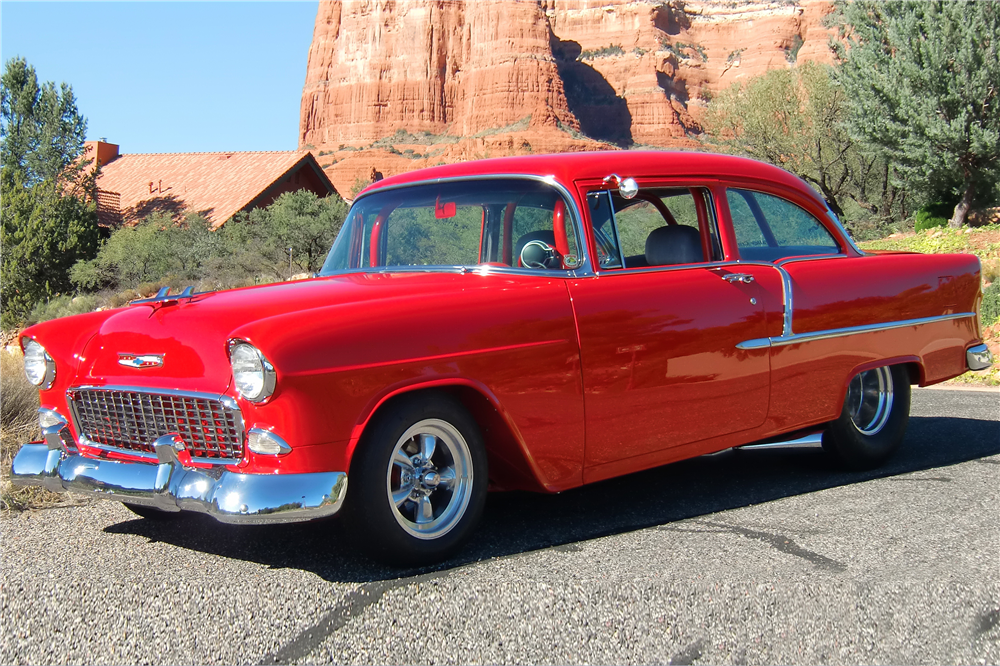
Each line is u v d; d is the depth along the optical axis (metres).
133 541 3.87
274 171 44.69
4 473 4.99
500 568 3.36
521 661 2.63
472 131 153.88
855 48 27.08
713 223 4.48
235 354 3.13
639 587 3.13
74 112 44.34
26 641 2.83
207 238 34.12
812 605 2.99
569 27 180.62
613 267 4.05
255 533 3.94
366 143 160.38
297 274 28.48
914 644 2.75
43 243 34.22
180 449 3.34
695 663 2.62
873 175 33.78
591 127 171.12
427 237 4.32
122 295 29.22
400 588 3.16
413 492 3.44
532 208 4.04
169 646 2.76
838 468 5.08
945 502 4.32
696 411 4.23
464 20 160.00
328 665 2.62
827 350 4.75
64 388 3.84
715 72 180.25
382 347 3.29
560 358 3.74
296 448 3.11
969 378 9.72
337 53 165.62
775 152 35.53
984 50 24.17
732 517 4.07
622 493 4.59
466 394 3.60
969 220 25.44
